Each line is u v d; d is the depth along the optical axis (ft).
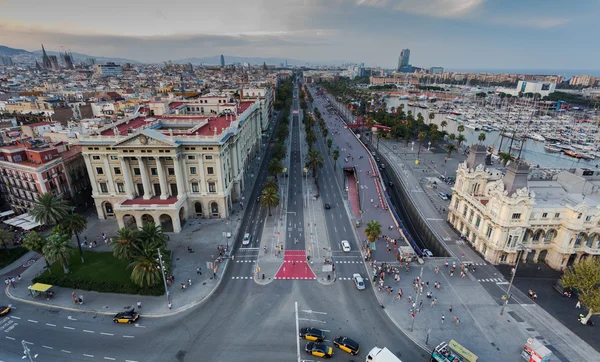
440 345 191.21
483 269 278.46
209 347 199.82
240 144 429.79
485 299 242.78
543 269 279.90
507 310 231.71
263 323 219.20
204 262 282.77
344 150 640.99
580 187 312.71
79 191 381.19
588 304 211.41
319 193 440.04
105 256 287.48
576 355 195.72
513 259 284.00
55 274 260.21
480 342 204.95
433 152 643.45
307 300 241.14
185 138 334.44
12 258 282.36
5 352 193.67
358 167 538.47
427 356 195.42
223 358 192.65
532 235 277.03
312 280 263.29
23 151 343.46
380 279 258.37
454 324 219.20
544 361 182.70
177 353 195.31
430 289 253.03
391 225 356.79
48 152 343.87
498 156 601.21
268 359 192.34
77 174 377.09
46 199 264.52
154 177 345.72
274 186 382.83
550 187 314.35
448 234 335.47
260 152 633.20
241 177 426.92
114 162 340.18
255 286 255.29
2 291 245.45
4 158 344.69
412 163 568.41
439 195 431.02
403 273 272.51
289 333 211.41
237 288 252.83
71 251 251.39
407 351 198.70
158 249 227.61
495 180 336.49
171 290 248.11
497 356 194.80
